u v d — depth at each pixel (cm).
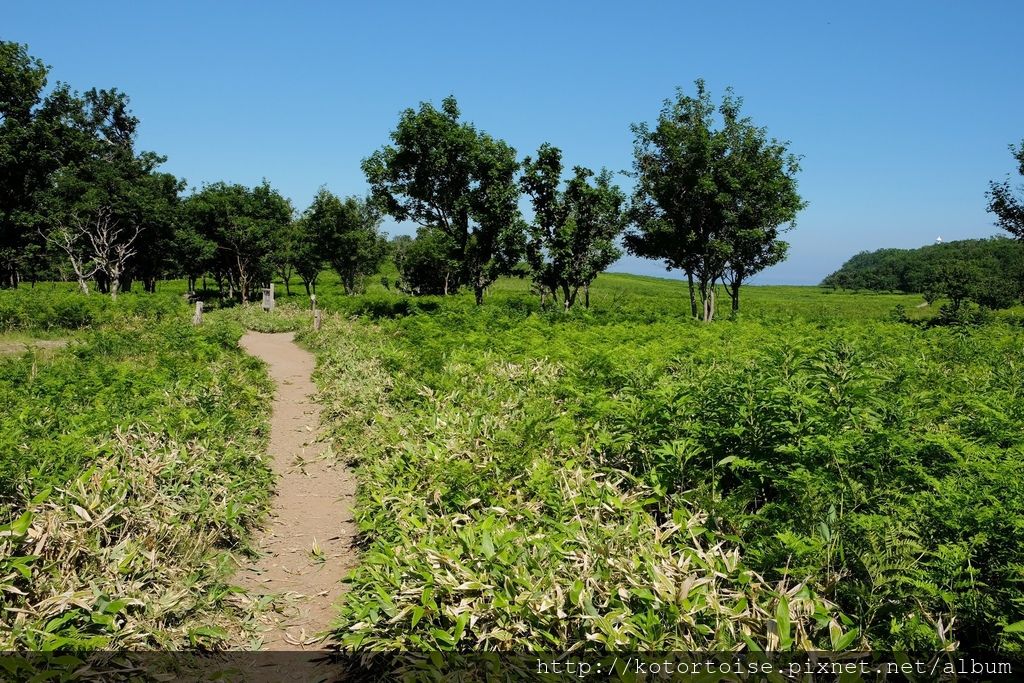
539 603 420
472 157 2814
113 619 422
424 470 670
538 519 558
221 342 1747
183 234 3962
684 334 1855
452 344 1608
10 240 3984
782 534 432
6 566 430
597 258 2894
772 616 390
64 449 639
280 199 4703
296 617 504
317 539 645
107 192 3822
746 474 588
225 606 503
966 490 480
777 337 1530
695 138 2556
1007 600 386
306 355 1891
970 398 793
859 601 404
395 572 474
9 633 390
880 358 1185
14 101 3834
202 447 731
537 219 2841
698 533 486
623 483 636
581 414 811
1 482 555
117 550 495
